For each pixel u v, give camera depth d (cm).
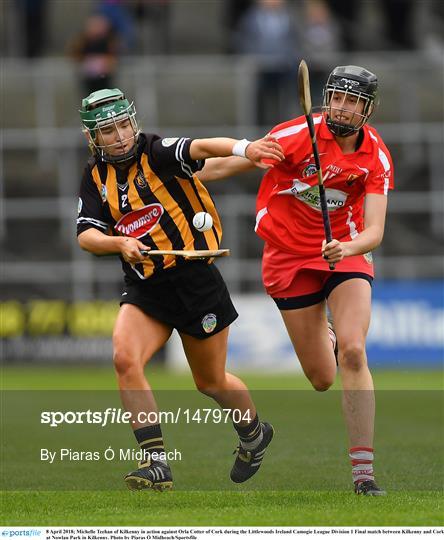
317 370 2272
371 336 5241
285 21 5728
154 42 6531
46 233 5619
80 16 7425
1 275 5447
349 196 2133
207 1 7550
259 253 5406
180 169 2053
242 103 5838
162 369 5181
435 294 5275
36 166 5822
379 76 6162
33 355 5359
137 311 2108
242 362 5200
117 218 2100
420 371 5059
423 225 5738
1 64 6344
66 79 6022
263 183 2209
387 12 6812
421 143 5853
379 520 1788
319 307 2211
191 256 2011
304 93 1945
